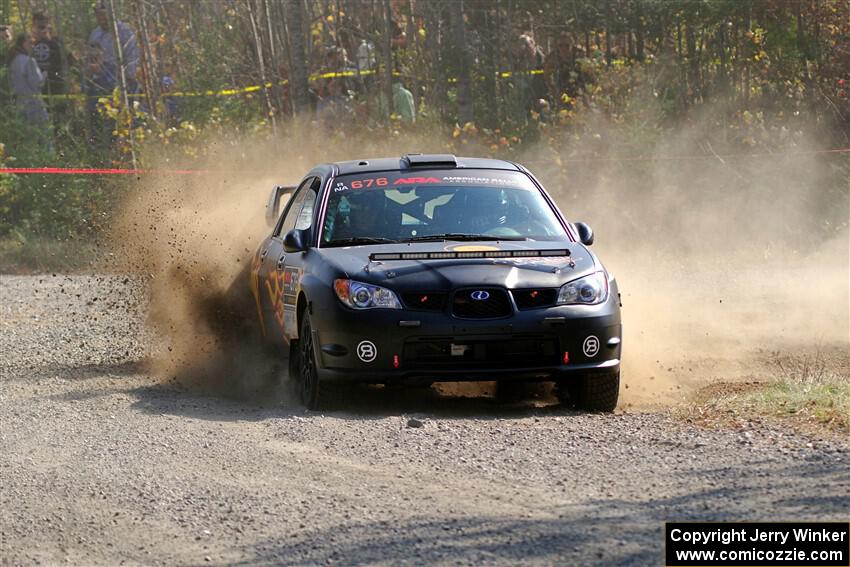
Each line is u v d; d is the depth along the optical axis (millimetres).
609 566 15883
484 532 17578
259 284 35344
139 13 81312
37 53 78438
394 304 27453
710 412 26672
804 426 24344
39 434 26219
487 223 31188
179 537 18219
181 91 81688
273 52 80062
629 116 69438
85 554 17688
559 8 78312
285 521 18719
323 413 28156
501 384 33062
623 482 20297
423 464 22094
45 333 44688
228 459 22938
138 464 22844
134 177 68938
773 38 73188
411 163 33156
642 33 76875
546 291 27922
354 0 83312
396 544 17219
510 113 73938
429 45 77125
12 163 72750
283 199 47906
